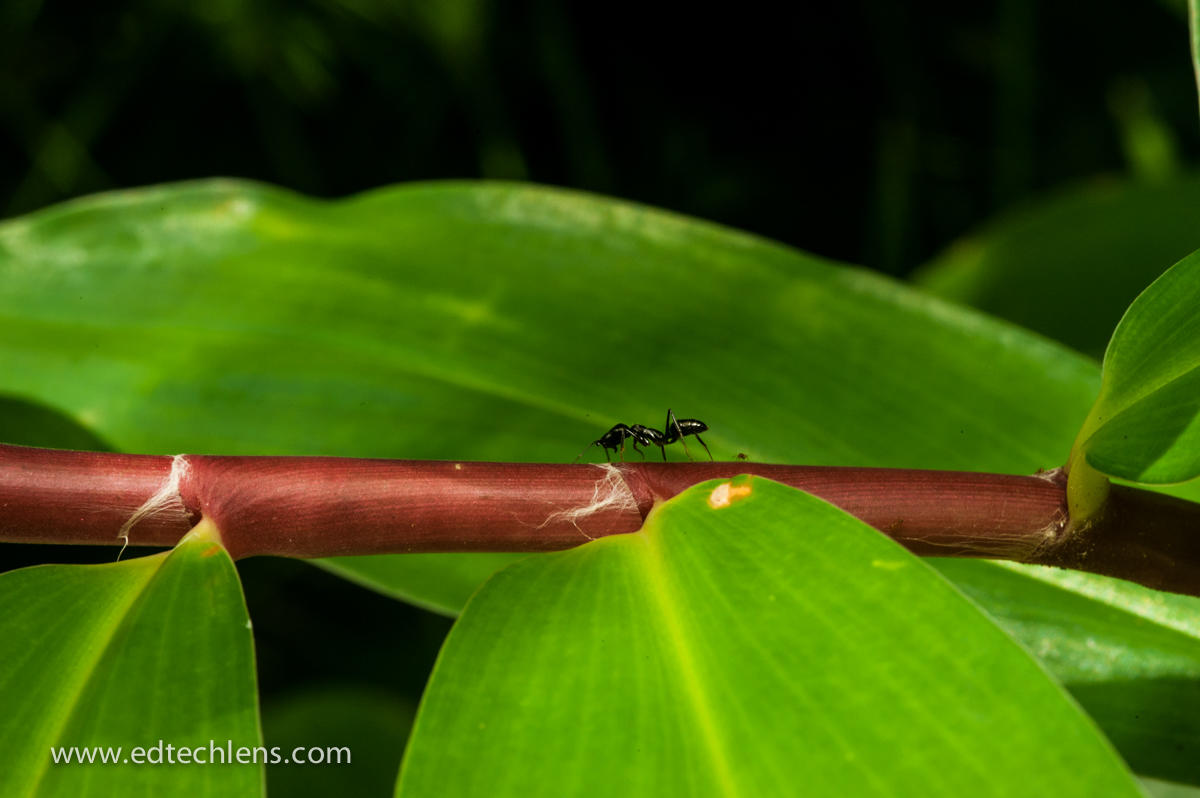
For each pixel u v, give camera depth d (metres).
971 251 0.84
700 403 0.43
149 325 0.45
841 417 0.43
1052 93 1.63
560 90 1.49
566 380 0.44
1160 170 1.31
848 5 1.64
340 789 0.74
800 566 0.34
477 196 0.49
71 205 0.46
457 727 0.33
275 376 0.44
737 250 0.47
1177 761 0.40
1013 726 0.33
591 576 0.34
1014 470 0.43
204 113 1.53
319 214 0.48
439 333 0.44
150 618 0.34
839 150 1.71
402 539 0.35
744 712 0.33
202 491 0.35
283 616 1.38
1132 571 0.36
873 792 0.32
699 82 1.74
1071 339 0.79
